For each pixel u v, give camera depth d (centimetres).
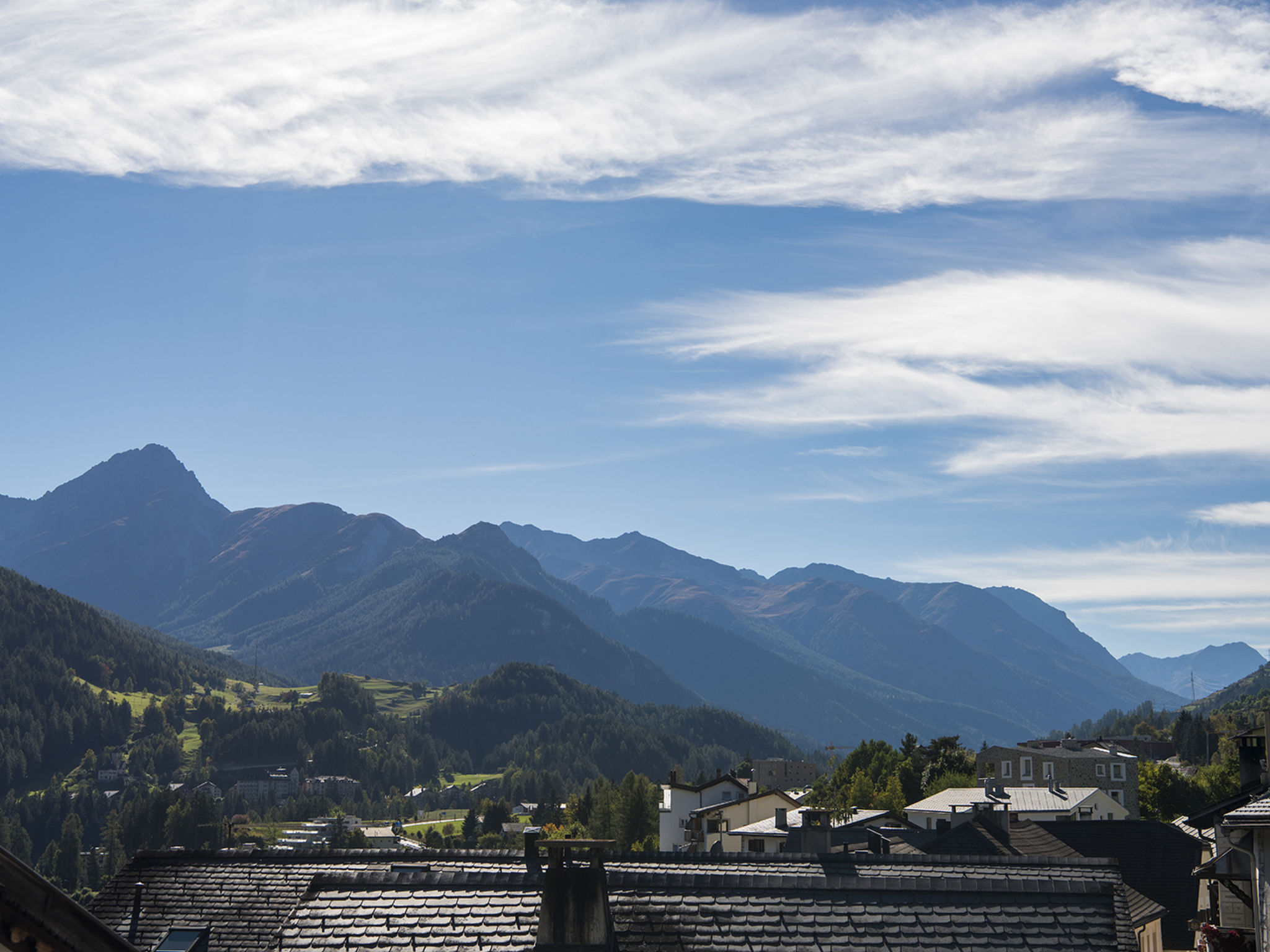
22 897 836
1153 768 12900
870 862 2428
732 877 1886
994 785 10638
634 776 17338
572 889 1725
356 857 2880
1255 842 2717
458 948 1770
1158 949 4622
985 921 1772
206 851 2998
